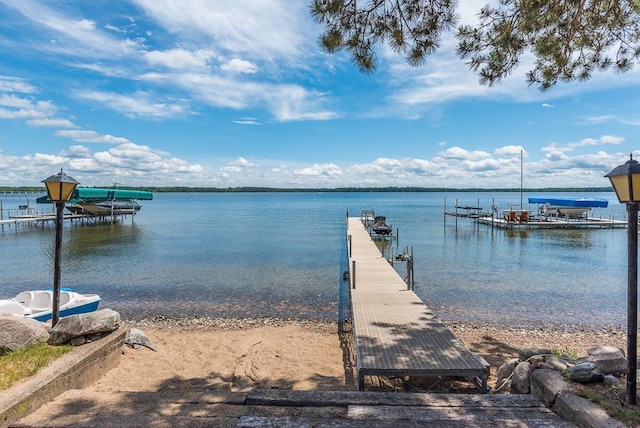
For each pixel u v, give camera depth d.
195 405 3.96
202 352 8.05
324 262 19.92
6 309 8.52
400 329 7.32
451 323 10.68
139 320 10.96
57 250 6.05
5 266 18.98
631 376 3.43
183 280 15.88
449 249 24.36
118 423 3.54
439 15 6.08
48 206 80.12
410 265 12.33
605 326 10.52
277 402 4.04
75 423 3.57
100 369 5.75
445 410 3.70
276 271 17.66
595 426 3.10
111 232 34.97
